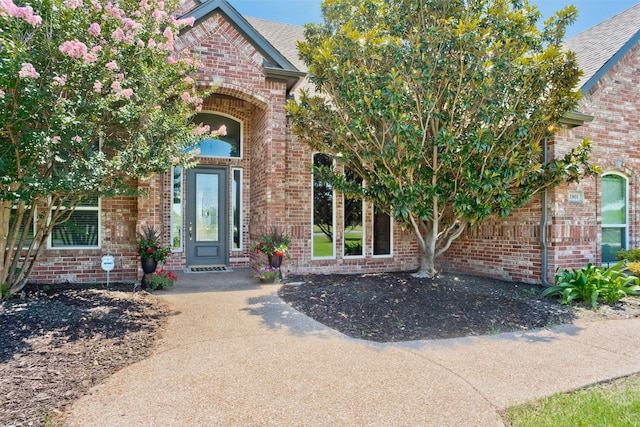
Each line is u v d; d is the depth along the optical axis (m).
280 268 8.39
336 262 9.52
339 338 4.81
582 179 8.31
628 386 3.63
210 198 10.14
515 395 3.37
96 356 4.07
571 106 6.96
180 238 9.84
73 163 5.20
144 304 6.19
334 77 6.44
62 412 2.97
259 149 9.28
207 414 2.97
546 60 6.45
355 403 3.18
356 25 6.91
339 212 9.59
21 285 6.32
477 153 6.50
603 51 9.31
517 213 8.70
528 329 5.42
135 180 7.81
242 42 8.36
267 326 5.24
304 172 9.20
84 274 7.92
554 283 7.56
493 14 6.45
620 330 5.41
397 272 9.63
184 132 6.37
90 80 5.21
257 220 9.38
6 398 3.14
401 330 5.14
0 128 4.78
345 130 6.96
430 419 2.95
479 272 9.53
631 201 9.23
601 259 8.64
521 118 6.67
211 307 6.17
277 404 3.14
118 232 8.13
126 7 6.02
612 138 8.88
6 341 4.27
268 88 8.55
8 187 5.23
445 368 3.94
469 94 6.54
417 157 6.38
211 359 4.07
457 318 5.65
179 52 7.78
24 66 4.31
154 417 2.92
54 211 7.32
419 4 6.34
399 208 6.58
